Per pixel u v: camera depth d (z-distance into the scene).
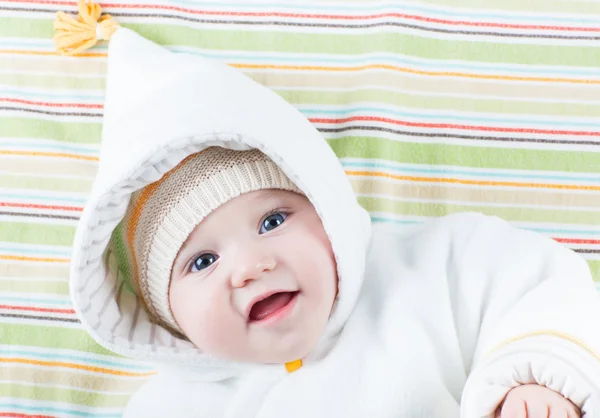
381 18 1.23
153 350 1.02
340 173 0.98
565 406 0.80
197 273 0.91
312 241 0.91
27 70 1.24
